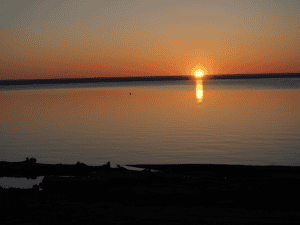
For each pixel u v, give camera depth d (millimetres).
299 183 12656
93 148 24453
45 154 22938
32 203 11742
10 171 17078
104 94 104062
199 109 51125
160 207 11219
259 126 32781
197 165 17172
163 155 21656
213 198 12000
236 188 12695
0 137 30297
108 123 38250
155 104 62531
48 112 51781
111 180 14227
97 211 10852
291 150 22219
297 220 9805
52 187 13883
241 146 23891
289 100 61438
